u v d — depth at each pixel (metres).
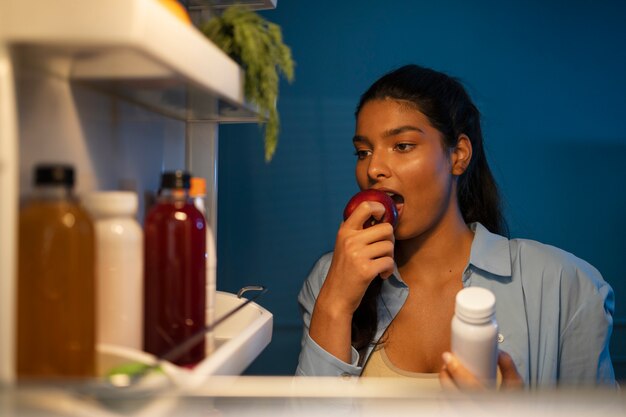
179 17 0.52
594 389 0.36
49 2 0.36
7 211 0.36
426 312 1.05
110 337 0.47
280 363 2.30
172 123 0.80
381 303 1.07
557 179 2.23
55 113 0.48
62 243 0.40
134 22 0.36
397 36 2.27
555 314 1.02
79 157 0.53
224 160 2.32
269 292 2.33
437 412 0.36
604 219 2.22
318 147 2.31
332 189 2.31
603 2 2.20
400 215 1.00
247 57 0.62
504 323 1.02
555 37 2.22
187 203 0.56
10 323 0.36
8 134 0.36
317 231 2.32
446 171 1.02
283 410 0.39
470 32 2.25
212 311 0.60
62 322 0.40
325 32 2.29
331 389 0.38
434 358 1.03
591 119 2.21
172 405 0.37
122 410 0.36
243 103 0.63
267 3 0.86
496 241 1.10
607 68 2.20
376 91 1.02
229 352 0.54
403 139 0.98
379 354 1.04
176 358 0.53
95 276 0.43
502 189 2.24
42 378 0.39
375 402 0.36
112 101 0.60
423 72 1.04
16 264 0.40
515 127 2.24
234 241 2.33
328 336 0.94
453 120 1.04
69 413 0.34
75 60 0.42
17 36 0.36
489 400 0.35
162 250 0.53
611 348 2.20
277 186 2.32
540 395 0.36
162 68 0.43
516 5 2.23
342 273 0.94
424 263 1.08
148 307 0.53
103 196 0.48
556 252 1.09
